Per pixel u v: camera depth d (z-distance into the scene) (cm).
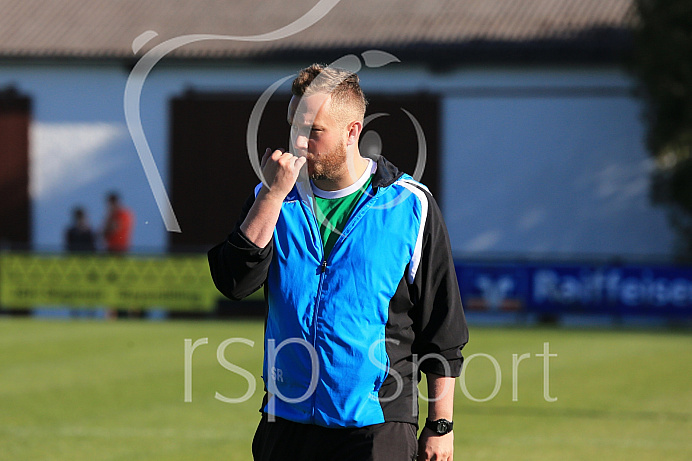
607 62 7019
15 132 7700
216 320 6162
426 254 1167
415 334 1192
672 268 5803
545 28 7269
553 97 7175
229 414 3031
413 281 1169
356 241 1159
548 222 7212
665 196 6900
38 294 6212
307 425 1173
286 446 1184
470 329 5647
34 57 7544
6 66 7681
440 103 7262
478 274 6009
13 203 7712
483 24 7388
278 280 1175
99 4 7962
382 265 1154
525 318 6022
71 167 7662
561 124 7181
